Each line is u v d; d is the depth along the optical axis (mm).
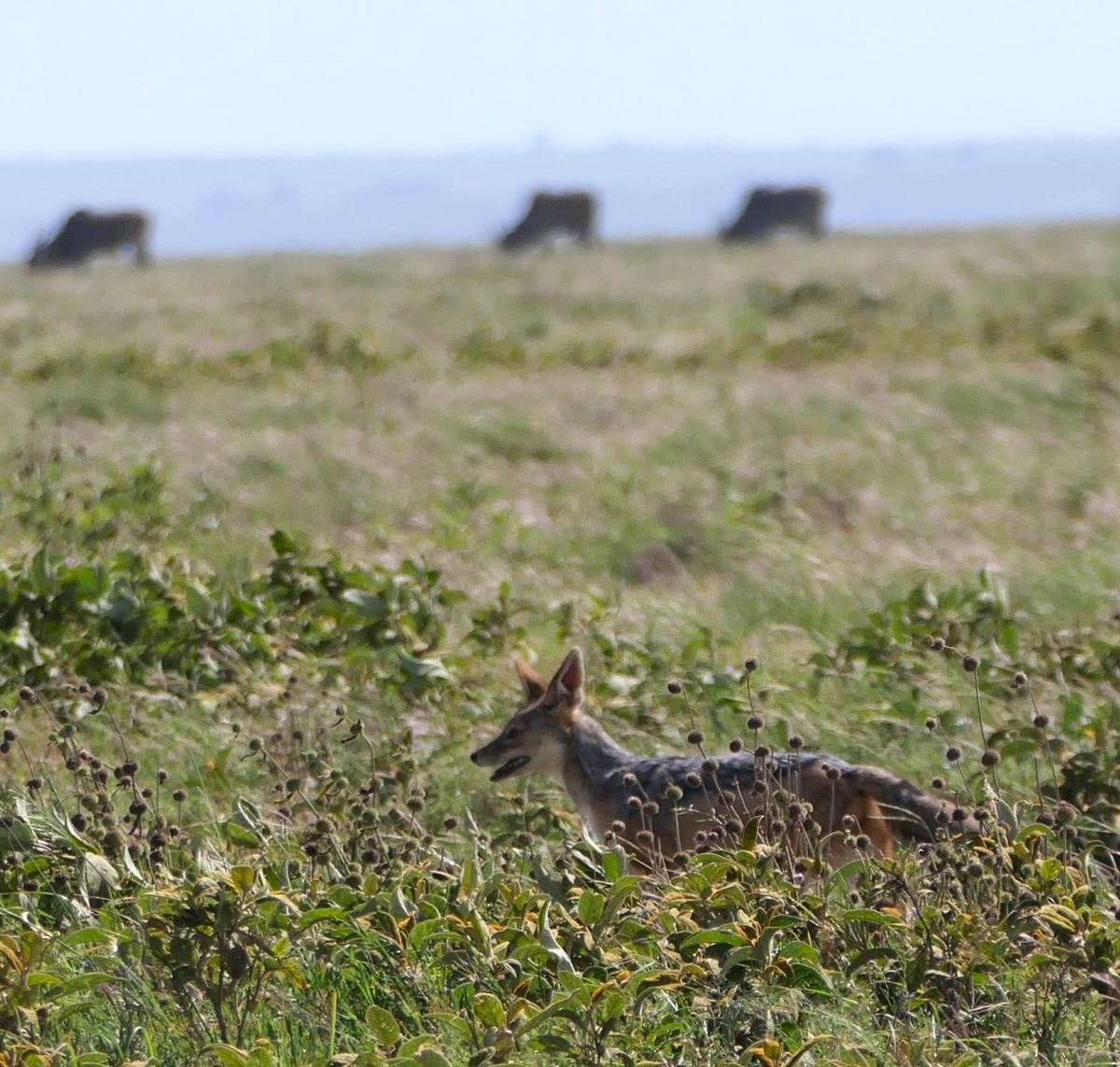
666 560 51156
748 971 20859
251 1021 21359
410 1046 18906
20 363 99750
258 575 45062
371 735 35031
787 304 124812
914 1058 19594
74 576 40375
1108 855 26328
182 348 103750
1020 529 52906
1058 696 35156
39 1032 20391
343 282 179000
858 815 25688
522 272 191250
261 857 23797
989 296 124312
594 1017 19312
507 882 22562
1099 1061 19656
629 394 82625
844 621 42625
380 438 71500
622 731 35062
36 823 25984
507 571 48844
